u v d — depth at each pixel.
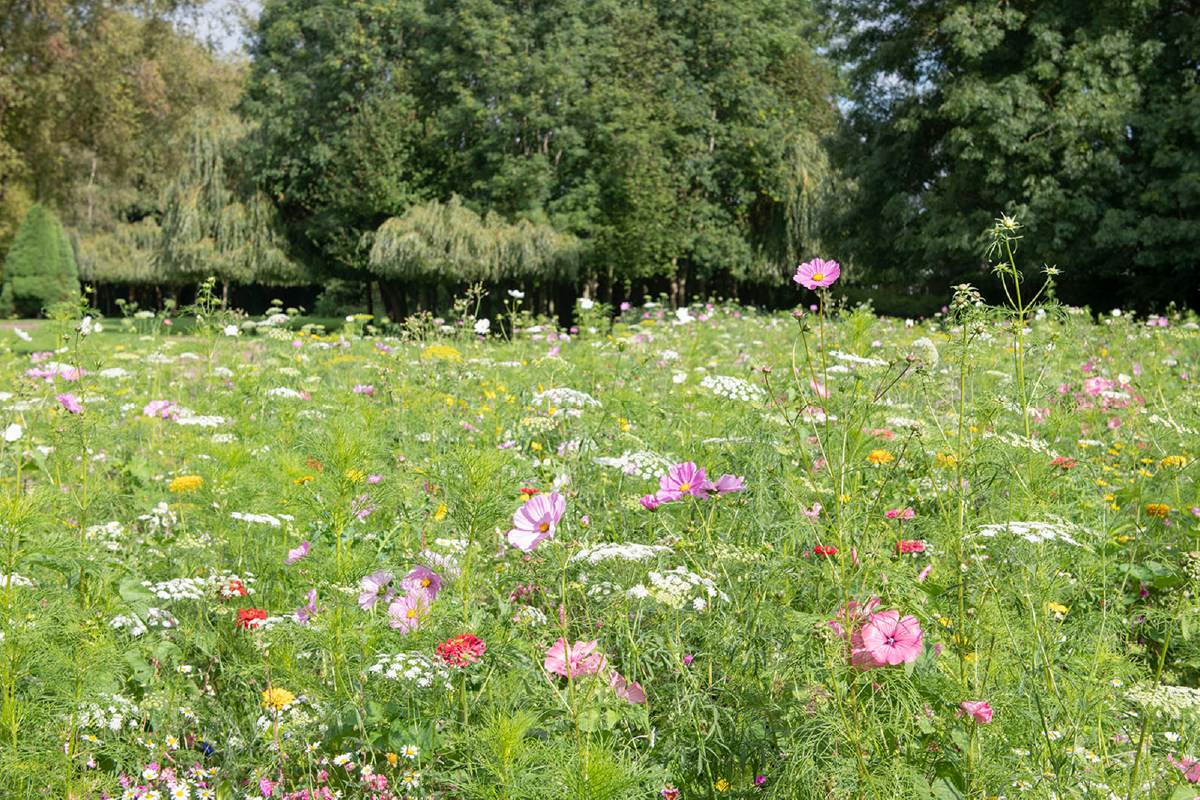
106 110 25.22
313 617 2.21
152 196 49.03
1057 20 21.39
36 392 4.86
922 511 2.98
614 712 1.95
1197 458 3.58
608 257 29.12
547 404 4.68
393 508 3.15
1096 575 2.78
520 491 3.17
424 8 31.75
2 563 2.02
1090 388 5.29
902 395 4.10
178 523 3.59
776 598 2.50
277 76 32.94
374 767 2.08
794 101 34.69
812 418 2.38
